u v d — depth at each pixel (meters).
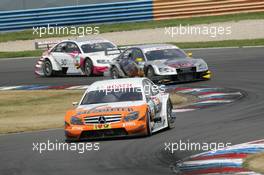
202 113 63.84
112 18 155.00
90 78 100.88
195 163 41.75
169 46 90.56
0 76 110.56
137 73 89.00
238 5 150.62
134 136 53.16
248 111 62.66
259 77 86.44
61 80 102.06
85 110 53.25
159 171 40.12
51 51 108.38
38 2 160.25
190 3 152.50
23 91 93.31
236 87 80.31
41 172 42.16
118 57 94.06
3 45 146.75
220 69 96.50
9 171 43.22
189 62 86.56
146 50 89.50
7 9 161.00
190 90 81.00
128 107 52.59
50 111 75.06
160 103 55.88
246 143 47.16
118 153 46.75
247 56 106.25
